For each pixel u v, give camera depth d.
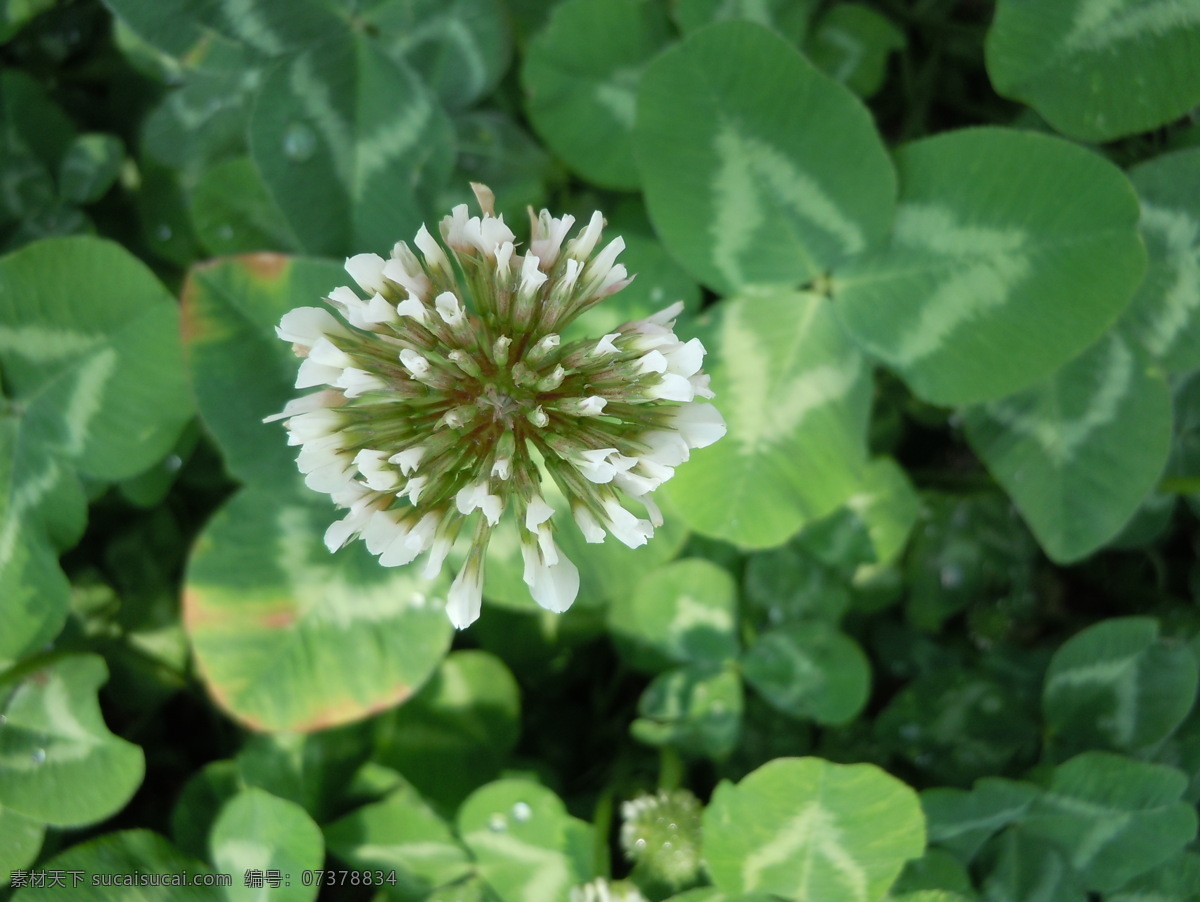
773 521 0.07
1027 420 0.08
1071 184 0.07
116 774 0.07
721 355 0.07
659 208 0.07
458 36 0.08
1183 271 0.07
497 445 0.05
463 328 0.05
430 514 0.05
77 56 0.09
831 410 0.07
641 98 0.07
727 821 0.07
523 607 0.07
